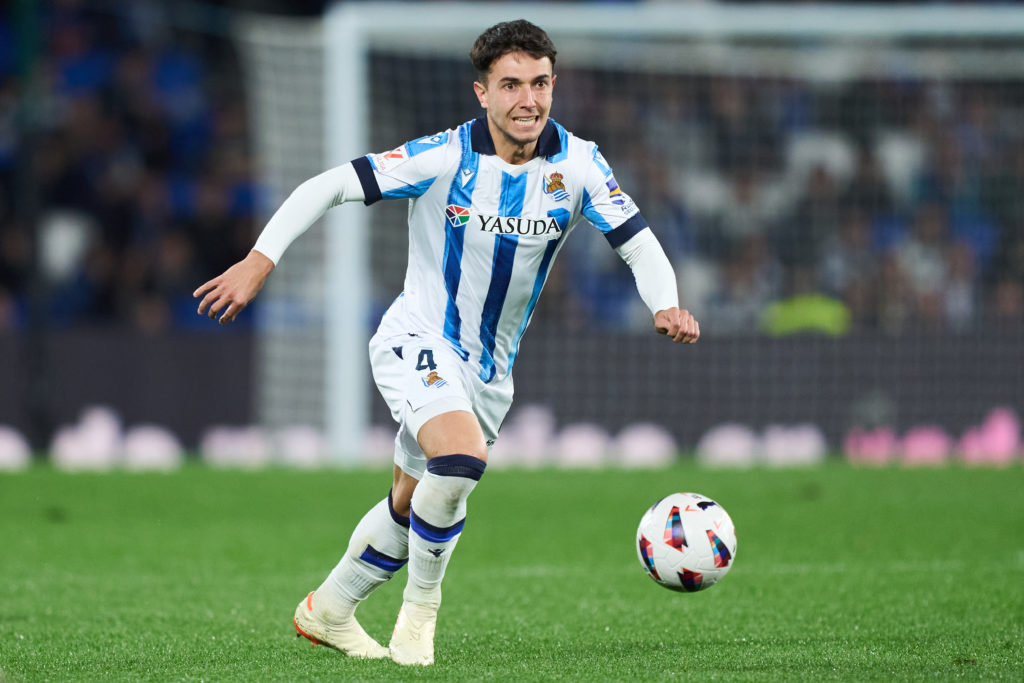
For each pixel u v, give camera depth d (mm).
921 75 52156
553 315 49969
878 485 34688
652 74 55938
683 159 55906
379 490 33469
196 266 54531
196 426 42031
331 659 13984
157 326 52438
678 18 40375
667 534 14023
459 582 20156
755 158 56219
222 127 60562
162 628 16188
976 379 43250
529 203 13867
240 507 30219
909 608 17359
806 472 38250
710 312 53219
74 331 41844
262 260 13211
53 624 16484
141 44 62312
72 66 60906
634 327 50812
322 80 42875
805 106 56250
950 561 22094
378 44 44000
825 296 53812
